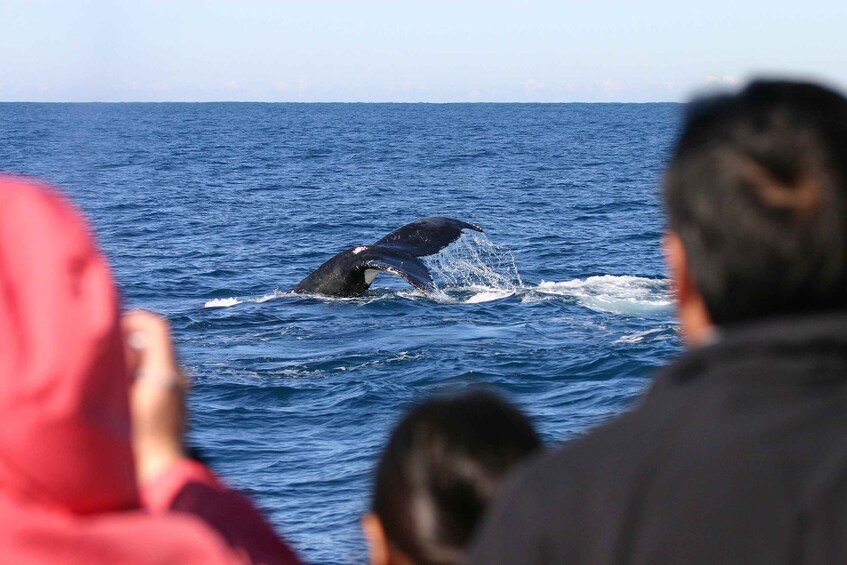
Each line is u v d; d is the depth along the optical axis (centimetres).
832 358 363
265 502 1825
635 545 356
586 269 4841
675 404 372
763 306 375
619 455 369
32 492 344
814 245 364
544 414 2369
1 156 13138
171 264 5178
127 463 354
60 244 345
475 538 425
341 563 1545
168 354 470
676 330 3194
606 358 2827
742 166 375
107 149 15962
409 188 10088
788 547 340
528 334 3177
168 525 357
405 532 476
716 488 351
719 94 400
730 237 373
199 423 2322
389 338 3141
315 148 17150
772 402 362
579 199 8888
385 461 492
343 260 3759
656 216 7506
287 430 2277
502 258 5184
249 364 2872
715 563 345
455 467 479
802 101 383
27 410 330
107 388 345
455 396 517
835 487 340
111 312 346
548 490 373
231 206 8300
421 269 3659
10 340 336
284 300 3747
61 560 346
